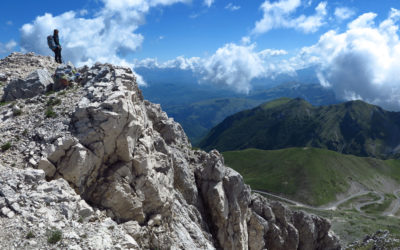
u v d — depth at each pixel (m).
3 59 56.34
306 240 64.06
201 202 45.22
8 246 15.77
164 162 33.47
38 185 20.73
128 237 21.30
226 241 44.03
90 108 26.47
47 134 25.80
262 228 52.47
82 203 21.48
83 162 23.75
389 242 84.69
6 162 23.06
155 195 29.08
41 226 17.75
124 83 33.97
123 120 26.80
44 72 41.00
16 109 31.27
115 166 26.62
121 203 25.81
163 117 51.28
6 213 17.78
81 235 18.45
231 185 46.78
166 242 29.19
